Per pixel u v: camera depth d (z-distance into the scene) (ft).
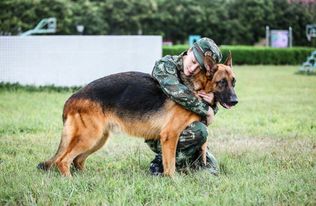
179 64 17.62
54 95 41.34
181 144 17.85
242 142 24.47
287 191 15.35
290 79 64.28
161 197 15.12
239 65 101.50
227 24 144.36
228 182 16.31
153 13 140.87
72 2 127.54
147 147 23.03
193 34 145.79
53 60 46.29
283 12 146.30
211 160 18.85
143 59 47.98
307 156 20.92
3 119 29.68
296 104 39.09
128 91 17.54
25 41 45.57
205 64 17.13
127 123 17.60
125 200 14.48
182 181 16.52
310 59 79.92
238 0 146.10
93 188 15.84
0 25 97.91
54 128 27.37
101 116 17.46
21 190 15.30
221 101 17.30
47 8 105.19
